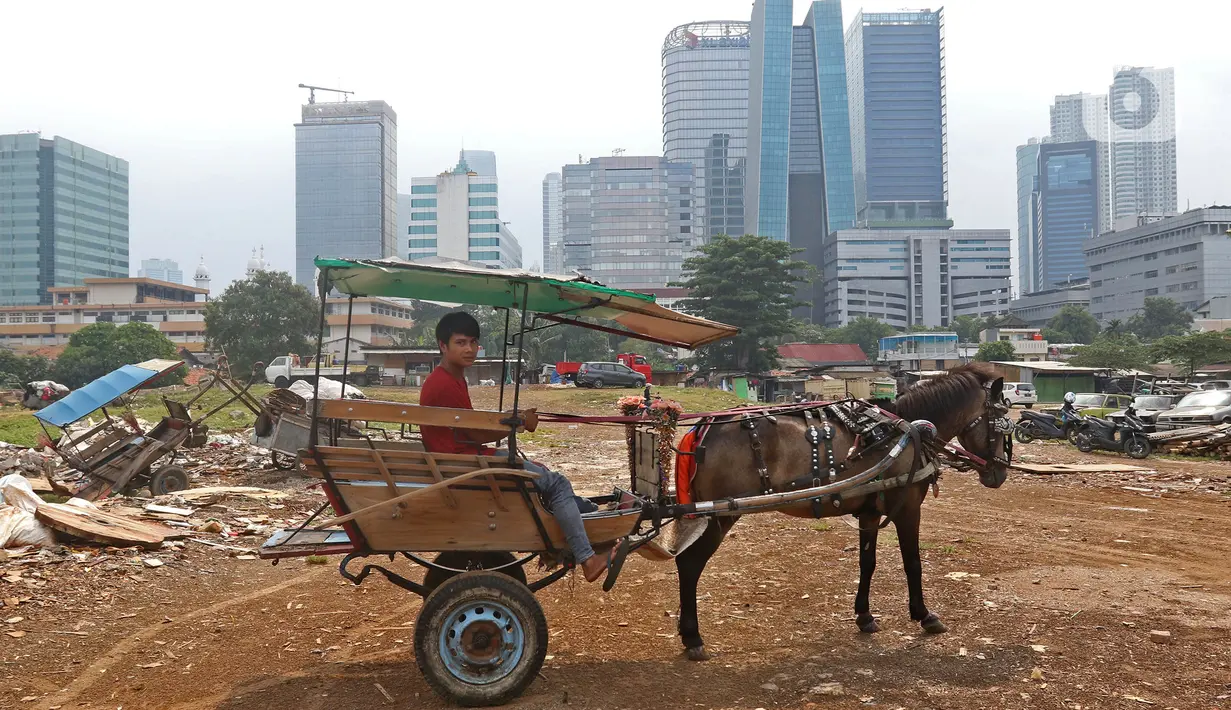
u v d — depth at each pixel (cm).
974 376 715
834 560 912
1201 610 704
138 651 619
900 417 677
